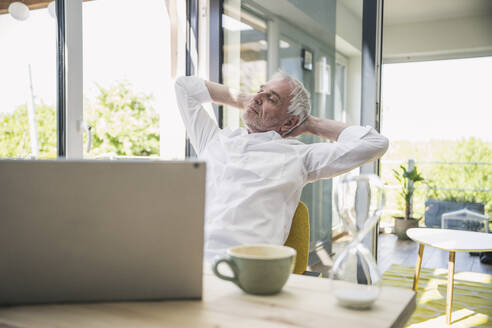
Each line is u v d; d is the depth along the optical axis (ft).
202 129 6.13
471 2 15.15
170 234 2.04
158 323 1.79
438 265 12.12
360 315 1.90
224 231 4.51
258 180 4.79
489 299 8.75
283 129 6.24
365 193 2.20
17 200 1.97
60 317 1.87
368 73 6.72
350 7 6.82
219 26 8.03
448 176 16.35
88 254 2.02
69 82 5.94
